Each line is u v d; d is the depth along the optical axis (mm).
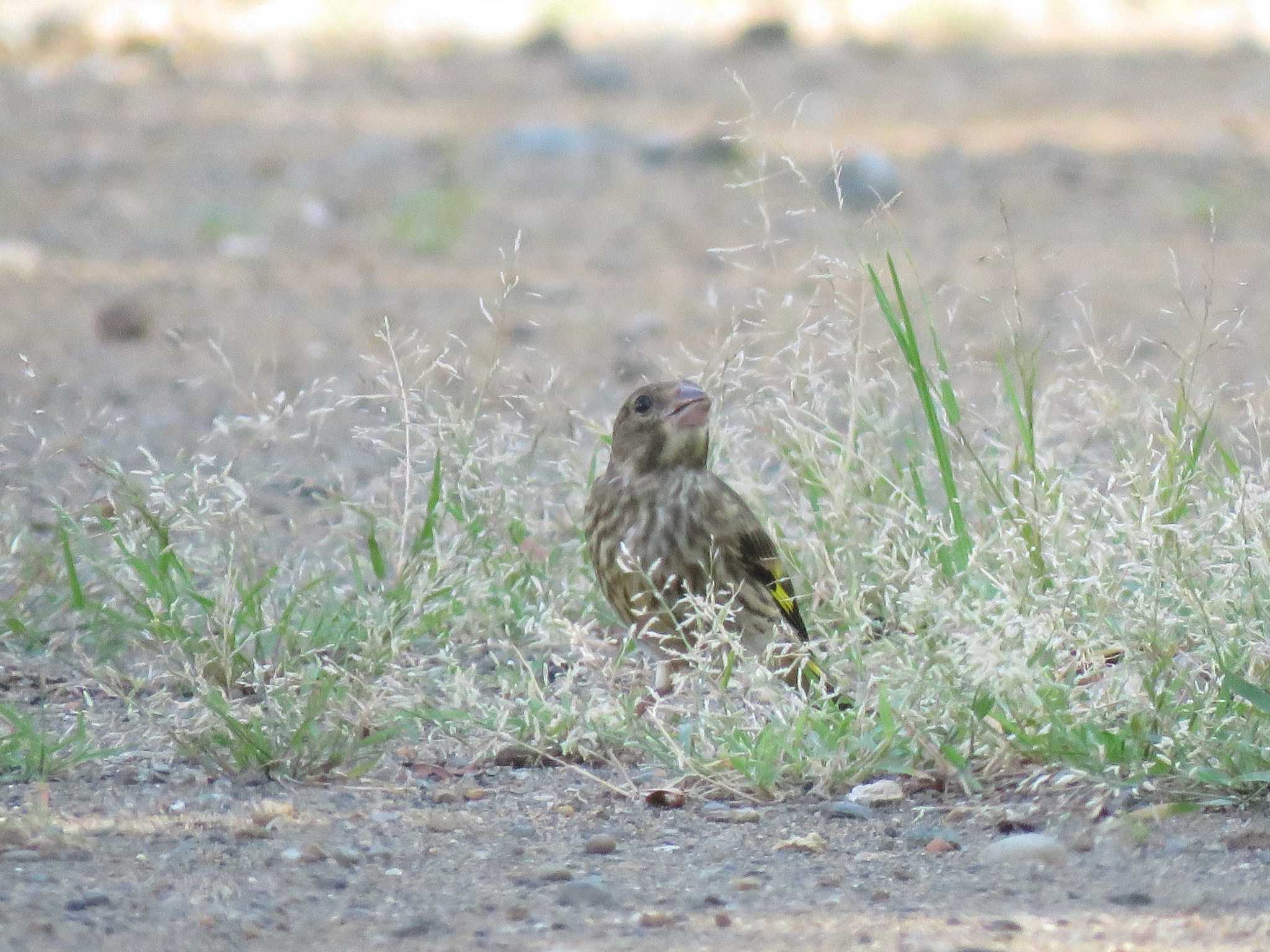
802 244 26156
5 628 11117
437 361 11781
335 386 18469
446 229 27312
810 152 33094
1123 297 22625
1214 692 8906
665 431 10398
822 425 12016
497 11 54438
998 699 9047
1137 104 39219
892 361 12781
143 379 18828
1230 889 7641
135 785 9086
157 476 10992
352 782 9227
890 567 10352
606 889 7703
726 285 23656
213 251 26344
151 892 7613
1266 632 9055
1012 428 11820
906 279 22547
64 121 36344
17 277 24141
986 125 36562
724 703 9320
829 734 9078
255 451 15812
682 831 8570
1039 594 9547
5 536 11578
